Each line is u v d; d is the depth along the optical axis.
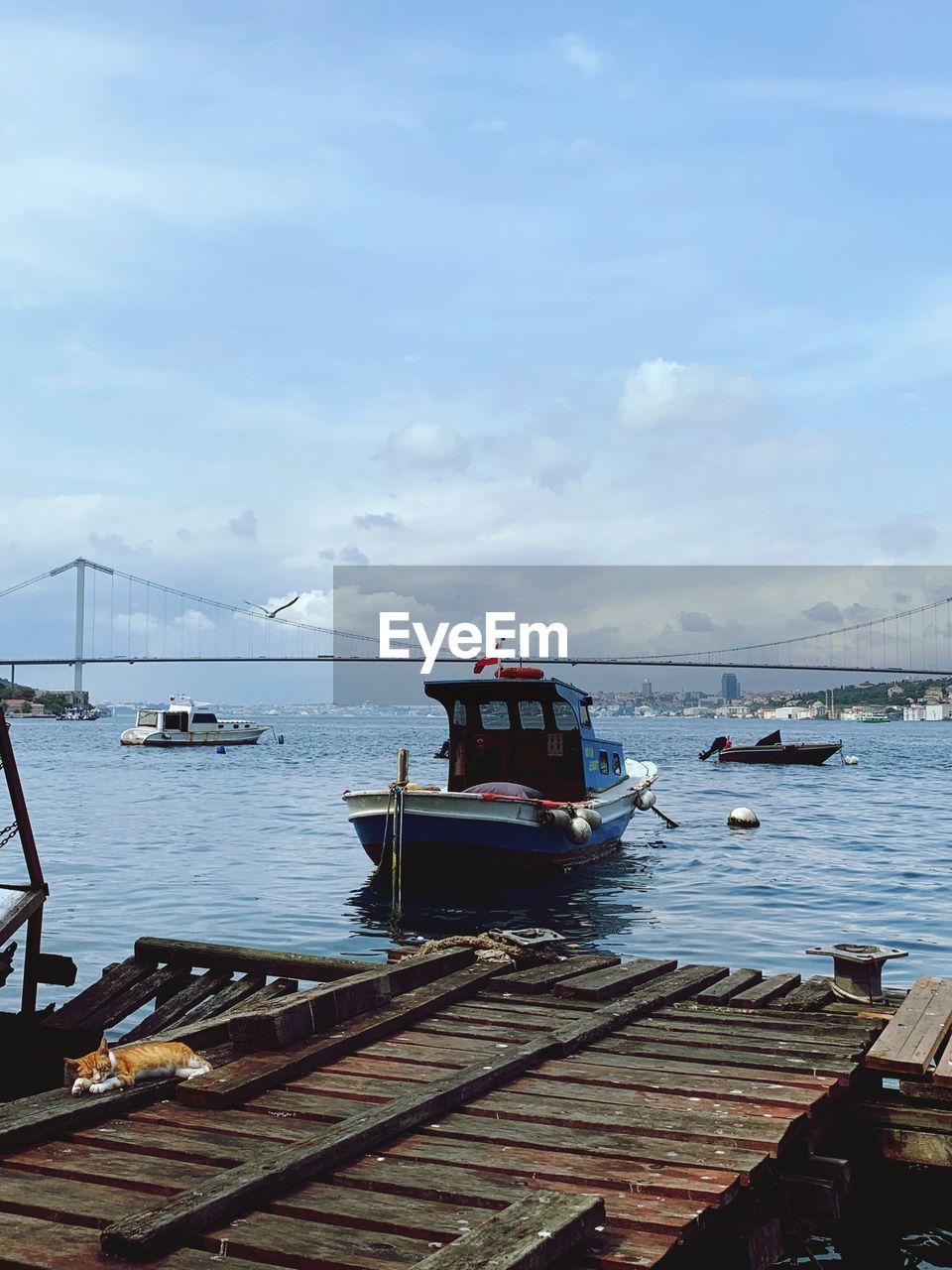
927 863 23.19
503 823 19.16
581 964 9.55
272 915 16.80
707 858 23.92
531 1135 5.60
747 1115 5.89
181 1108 5.97
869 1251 6.72
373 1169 5.16
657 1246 4.48
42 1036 9.04
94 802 37.41
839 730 191.00
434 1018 8.01
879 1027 7.77
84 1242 4.38
